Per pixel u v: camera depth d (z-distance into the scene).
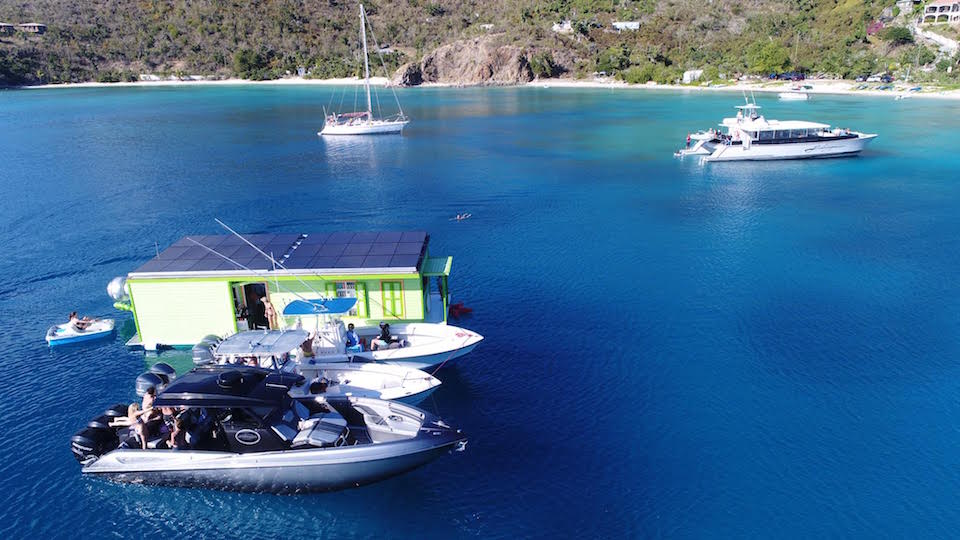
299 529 18.69
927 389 25.42
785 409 24.19
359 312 27.48
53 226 48.53
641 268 39.38
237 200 56.59
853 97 143.62
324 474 19.17
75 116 124.94
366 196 58.19
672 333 30.58
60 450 22.20
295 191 60.22
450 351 25.47
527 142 90.31
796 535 18.03
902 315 32.22
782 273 38.22
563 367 27.50
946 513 18.84
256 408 19.27
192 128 106.38
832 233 45.97
